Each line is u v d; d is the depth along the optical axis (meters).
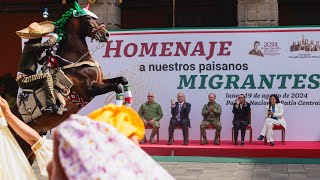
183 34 13.62
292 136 13.32
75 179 1.66
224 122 13.48
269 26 13.41
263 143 13.12
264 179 9.79
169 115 13.66
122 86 8.63
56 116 7.95
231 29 13.44
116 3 15.02
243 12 14.16
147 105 13.41
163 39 13.71
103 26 8.25
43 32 8.00
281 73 13.31
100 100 13.93
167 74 13.70
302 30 13.24
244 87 13.44
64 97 7.99
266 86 13.36
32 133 3.51
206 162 12.27
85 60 8.20
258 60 13.39
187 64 13.63
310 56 13.23
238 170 11.00
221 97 13.52
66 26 8.22
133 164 1.78
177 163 12.16
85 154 1.69
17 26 20.34
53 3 19.88
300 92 13.27
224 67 13.50
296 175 10.23
